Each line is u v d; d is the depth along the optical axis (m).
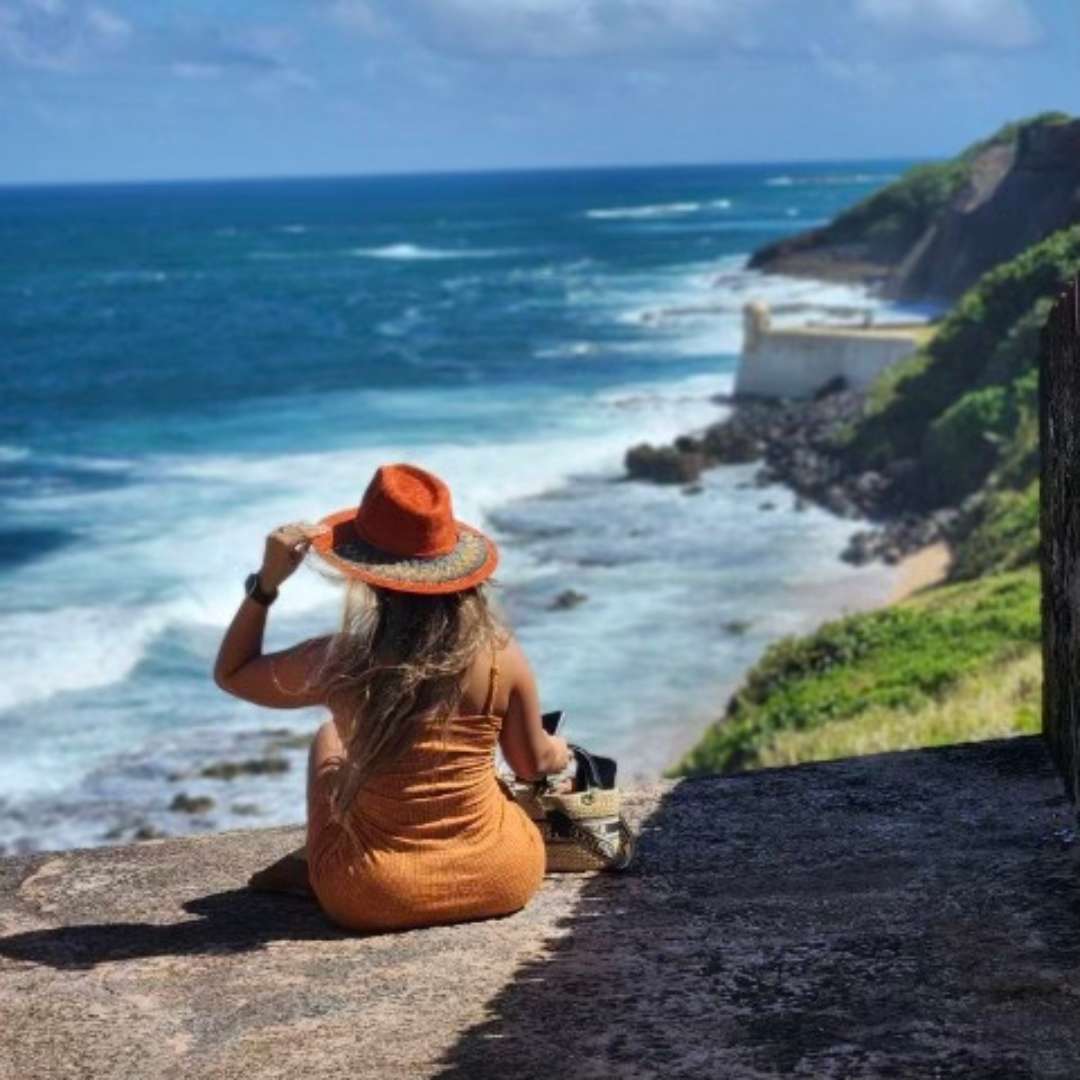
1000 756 6.48
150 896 5.52
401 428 49.03
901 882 5.24
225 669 4.61
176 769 22.77
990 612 20.03
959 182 85.12
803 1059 3.98
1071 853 5.38
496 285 101.44
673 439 45.16
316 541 4.45
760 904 5.11
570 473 41.41
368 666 4.46
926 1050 3.98
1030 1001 4.23
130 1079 4.09
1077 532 5.61
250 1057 4.18
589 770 5.50
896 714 16.70
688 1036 4.16
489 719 4.71
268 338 75.12
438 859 4.82
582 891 5.28
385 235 167.38
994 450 34.81
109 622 28.92
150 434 49.69
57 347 73.75
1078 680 5.68
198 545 34.84
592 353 65.25
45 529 36.38
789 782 6.44
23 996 4.68
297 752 23.27
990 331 39.59
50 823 21.14
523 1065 4.04
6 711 24.86
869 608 29.31
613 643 27.91
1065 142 59.34
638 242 145.00
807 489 38.31
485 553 4.54
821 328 50.03
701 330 71.44
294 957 4.81
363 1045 4.21
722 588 30.94
